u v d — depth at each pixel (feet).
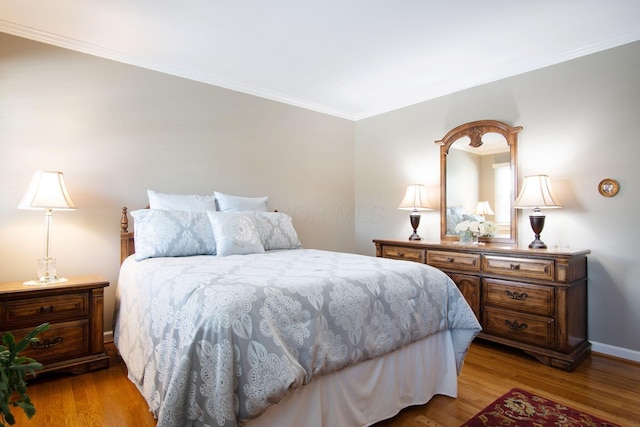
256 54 9.68
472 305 9.54
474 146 11.32
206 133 11.22
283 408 4.49
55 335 7.22
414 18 7.86
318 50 9.43
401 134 13.69
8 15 7.75
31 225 8.46
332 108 14.43
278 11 7.58
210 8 7.47
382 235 14.37
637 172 8.41
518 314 8.68
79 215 9.06
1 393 3.03
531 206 9.23
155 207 9.24
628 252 8.54
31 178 8.43
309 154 13.93
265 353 4.18
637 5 7.32
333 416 5.04
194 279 5.23
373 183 14.73
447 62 10.15
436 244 10.43
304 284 5.09
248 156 12.19
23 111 8.34
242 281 4.98
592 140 9.08
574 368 7.93
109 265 9.45
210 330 4.12
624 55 8.60
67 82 8.90
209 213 8.87
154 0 7.18
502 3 7.27
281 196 13.08
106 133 9.44
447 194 12.10
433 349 6.64
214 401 3.88
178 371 3.99
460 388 7.00
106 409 6.04
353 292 5.41
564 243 9.50
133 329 6.72
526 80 10.27
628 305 8.53
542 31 8.39
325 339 4.87
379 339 5.53
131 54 9.68
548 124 9.82
